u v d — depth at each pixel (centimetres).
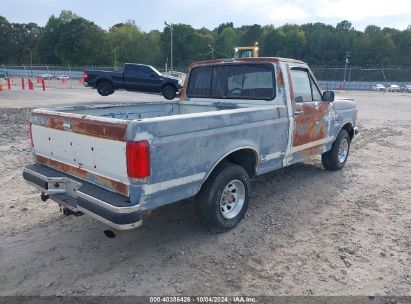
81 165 375
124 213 322
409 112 1833
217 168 417
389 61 10538
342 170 706
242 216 453
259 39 12388
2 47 11906
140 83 2100
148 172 326
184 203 525
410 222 468
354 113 704
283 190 586
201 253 392
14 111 1541
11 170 696
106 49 11138
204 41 11544
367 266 367
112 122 328
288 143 509
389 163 766
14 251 398
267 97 511
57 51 10988
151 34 11781
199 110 589
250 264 372
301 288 333
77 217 484
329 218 481
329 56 11200
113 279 347
